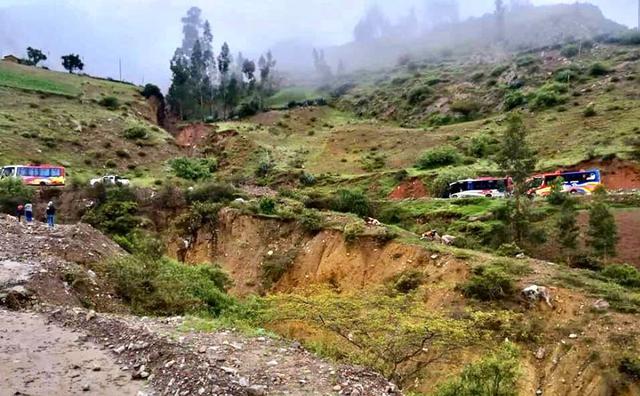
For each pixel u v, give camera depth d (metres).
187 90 91.25
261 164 58.28
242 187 48.12
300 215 32.97
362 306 15.96
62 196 38.81
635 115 52.31
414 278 23.58
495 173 44.03
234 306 17.62
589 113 55.94
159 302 16.20
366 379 9.58
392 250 26.59
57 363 9.64
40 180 43.50
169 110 90.75
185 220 36.03
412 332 13.87
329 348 12.90
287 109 90.81
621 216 29.83
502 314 18.59
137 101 80.81
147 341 10.32
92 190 38.47
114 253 19.80
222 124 78.00
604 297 18.92
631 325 17.44
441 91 86.06
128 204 36.81
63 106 69.75
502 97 75.94
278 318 15.85
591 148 46.28
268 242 32.31
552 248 27.44
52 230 20.27
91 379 9.05
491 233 29.14
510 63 91.25
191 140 74.69
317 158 64.56
